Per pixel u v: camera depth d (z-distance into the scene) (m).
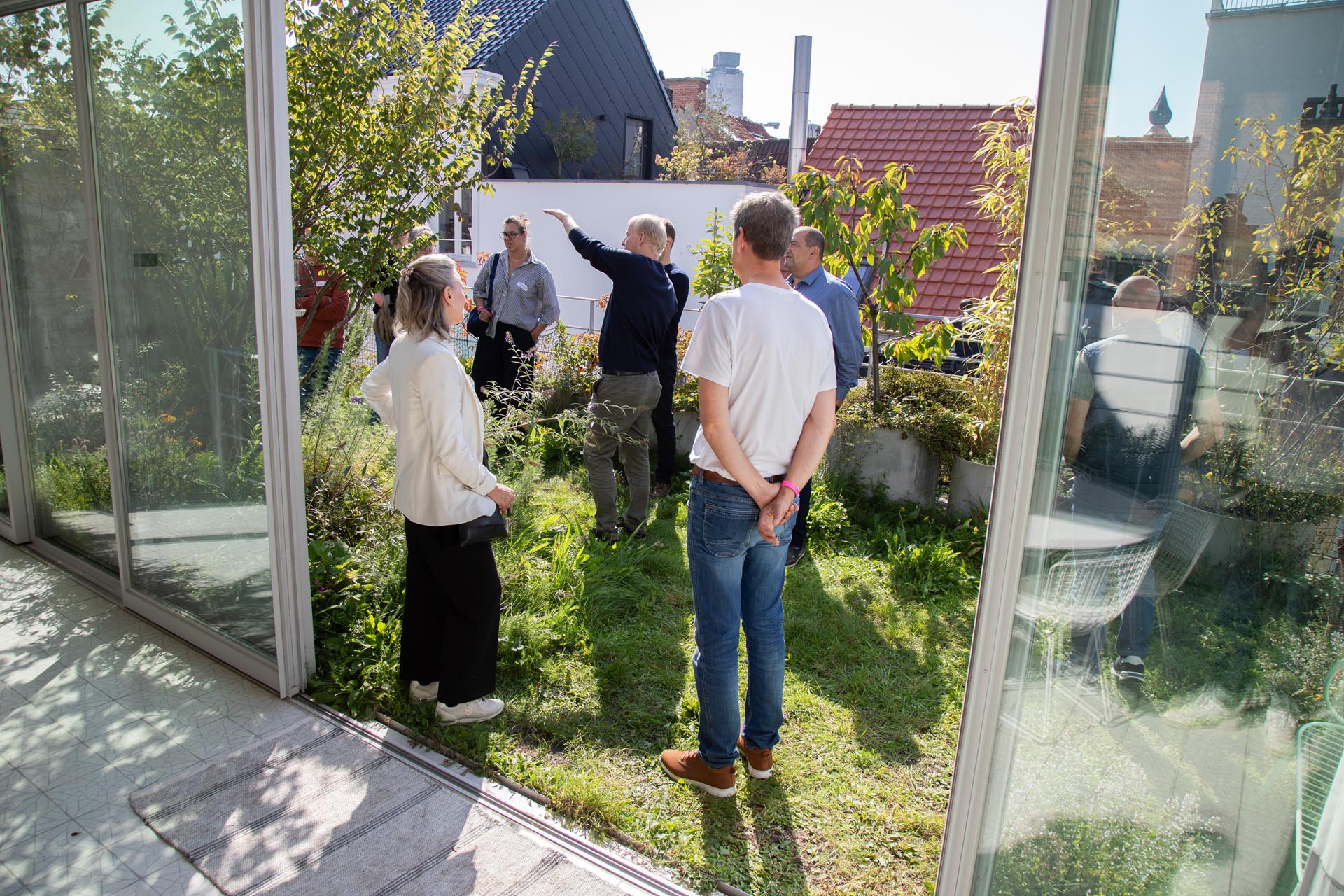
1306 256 1.34
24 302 3.89
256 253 2.69
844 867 2.37
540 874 2.28
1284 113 1.32
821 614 3.85
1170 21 1.33
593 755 2.82
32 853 2.29
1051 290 1.44
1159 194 1.38
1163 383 1.43
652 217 4.43
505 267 5.84
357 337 4.44
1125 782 1.57
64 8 3.22
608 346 4.37
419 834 2.41
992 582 1.56
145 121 2.99
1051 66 1.37
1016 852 1.67
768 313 2.35
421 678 2.98
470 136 5.20
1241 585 1.44
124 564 3.59
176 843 2.33
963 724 1.64
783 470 2.46
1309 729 1.41
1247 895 1.49
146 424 3.30
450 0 16.89
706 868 2.35
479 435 2.77
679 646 3.53
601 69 18.20
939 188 10.73
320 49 4.53
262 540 2.98
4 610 3.64
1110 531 1.50
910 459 5.13
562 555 3.95
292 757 2.73
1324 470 1.36
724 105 23.48
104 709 2.96
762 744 2.69
